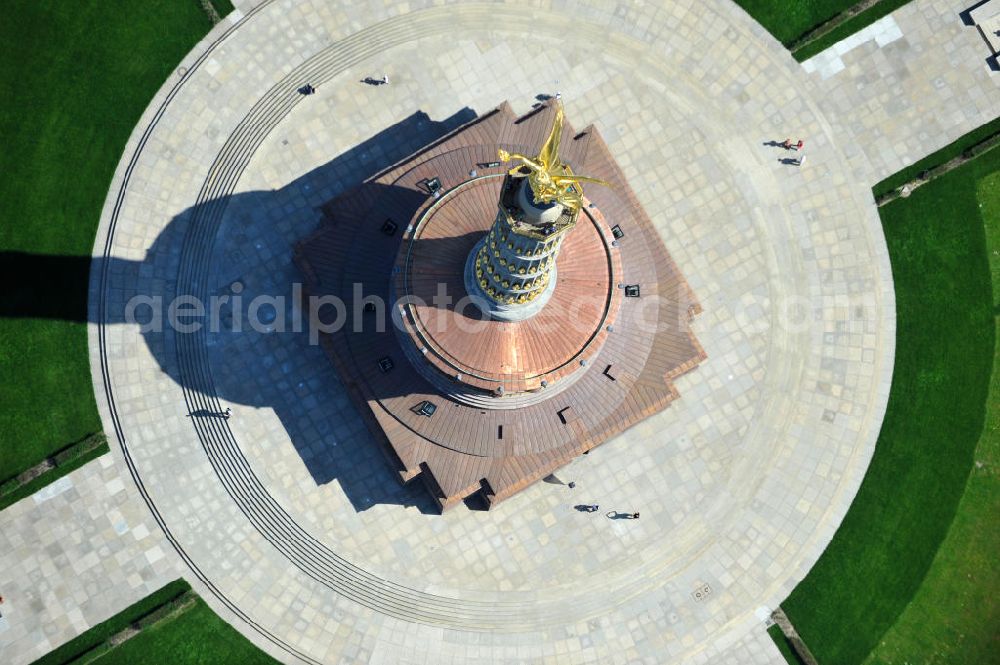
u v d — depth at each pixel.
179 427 80.31
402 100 85.38
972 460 83.31
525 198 50.66
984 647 80.62
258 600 78.56
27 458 79.38
